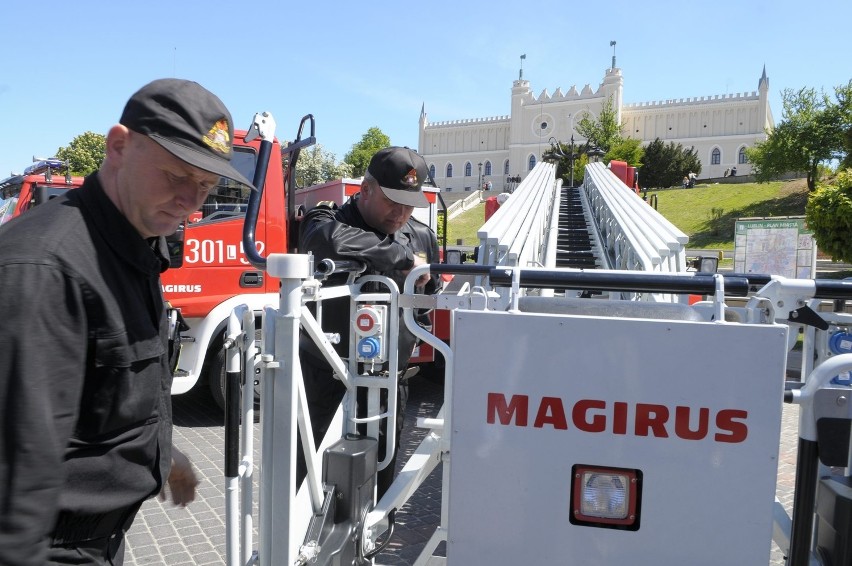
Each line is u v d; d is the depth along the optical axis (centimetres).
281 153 616
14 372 112
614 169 1488
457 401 178
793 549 160
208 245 543
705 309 198
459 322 176
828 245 1066
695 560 167
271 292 580
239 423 193
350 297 244
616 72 8125
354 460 219
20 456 112
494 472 177
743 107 7681
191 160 132
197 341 543
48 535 118
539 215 721
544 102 8550
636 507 169
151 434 147
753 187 4822
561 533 174
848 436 156
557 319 170
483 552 179
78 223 129
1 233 125
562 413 171
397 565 329
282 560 185
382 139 7488
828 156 4275
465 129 9200
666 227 547
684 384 164
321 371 248
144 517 397
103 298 127
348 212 276
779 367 159
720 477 164
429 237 328
